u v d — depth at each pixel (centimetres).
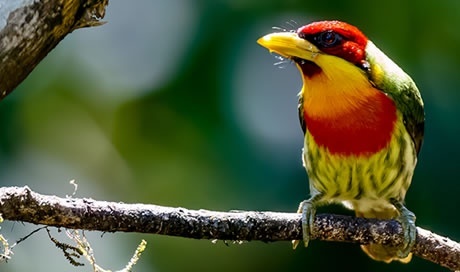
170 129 1115
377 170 793
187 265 1102
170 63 1129
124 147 1159
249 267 1083
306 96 798
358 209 862
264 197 1042
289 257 1066
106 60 1196
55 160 1162
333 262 1049
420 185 1021
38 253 1062
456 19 1074
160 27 1174
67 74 1179
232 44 1089
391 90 795
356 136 780
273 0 1090
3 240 625
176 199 1098
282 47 782
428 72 1073
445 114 1052
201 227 636
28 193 585
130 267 637
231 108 1078
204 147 1082
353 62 780
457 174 1025
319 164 806
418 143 845
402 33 1078
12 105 1130
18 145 1127
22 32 539
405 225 712
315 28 784
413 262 1025
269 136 1071
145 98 1148
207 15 1100
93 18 566
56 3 543
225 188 1054
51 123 1162
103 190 1165
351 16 1081
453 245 714
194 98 1098
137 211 618
